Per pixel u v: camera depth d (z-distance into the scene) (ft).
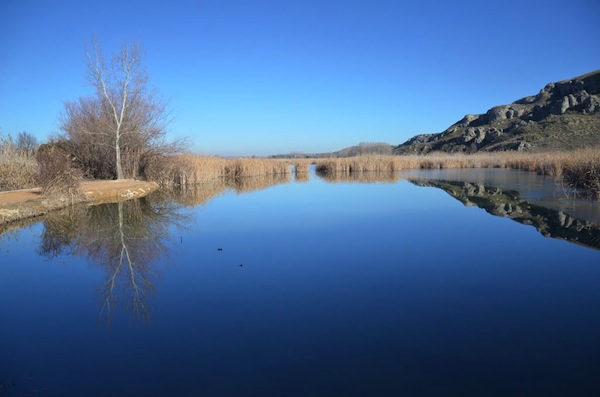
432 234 37.58
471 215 47.32
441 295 22.39
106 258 31.22
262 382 14.26
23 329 18.93
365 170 143.54
